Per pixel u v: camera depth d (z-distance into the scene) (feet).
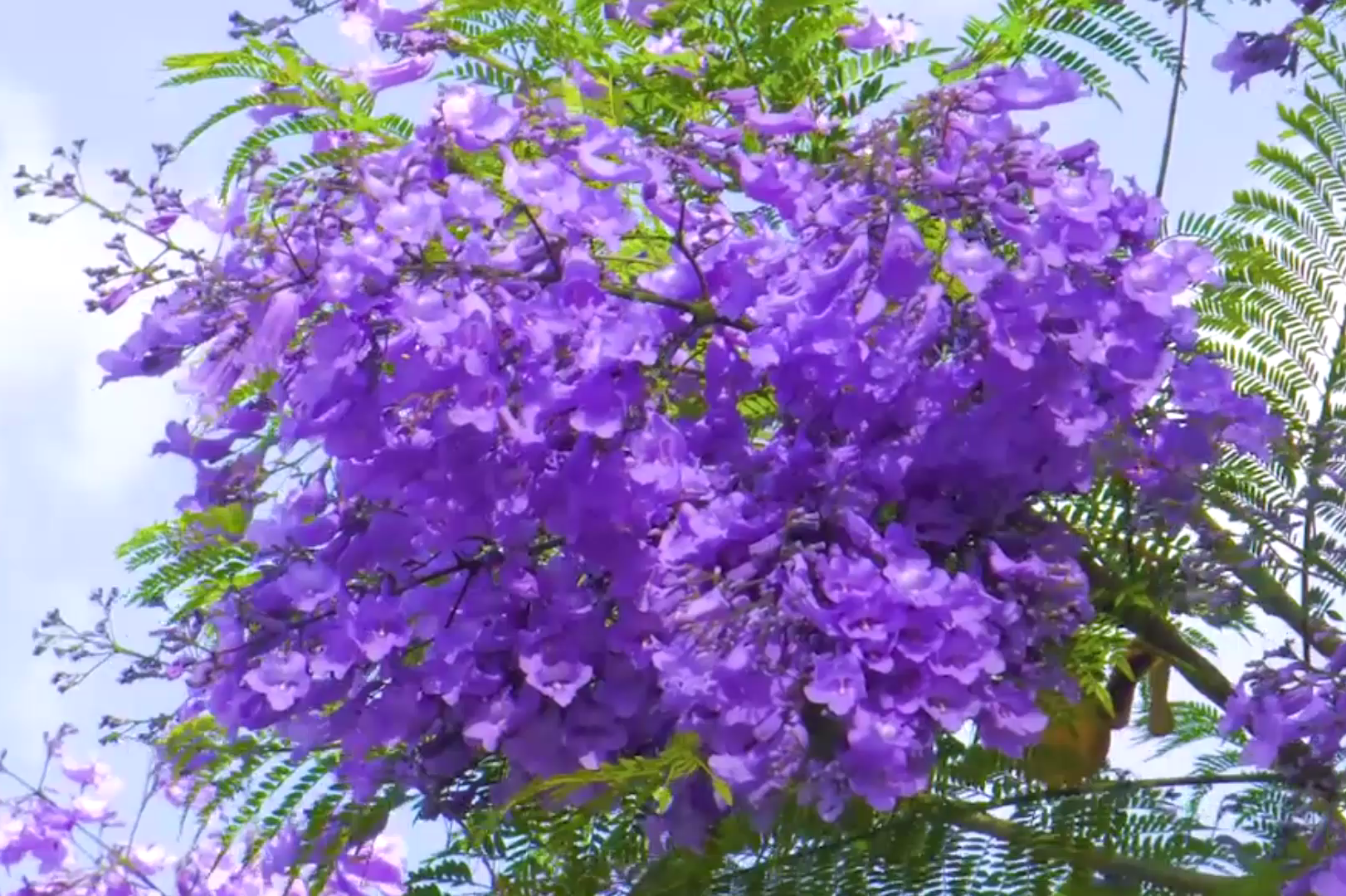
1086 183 6.52
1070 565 6.50
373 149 6.65
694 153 6.61
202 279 6.32
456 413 6.29
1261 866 6.61
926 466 6.49
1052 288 6.42
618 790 6.50
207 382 6.48
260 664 6.50
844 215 6.43
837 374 6.46
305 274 6.33
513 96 6.86
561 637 6.48
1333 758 6.65
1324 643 6.85
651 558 6.42
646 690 6.51
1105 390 6.57
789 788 6.34
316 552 6.51
